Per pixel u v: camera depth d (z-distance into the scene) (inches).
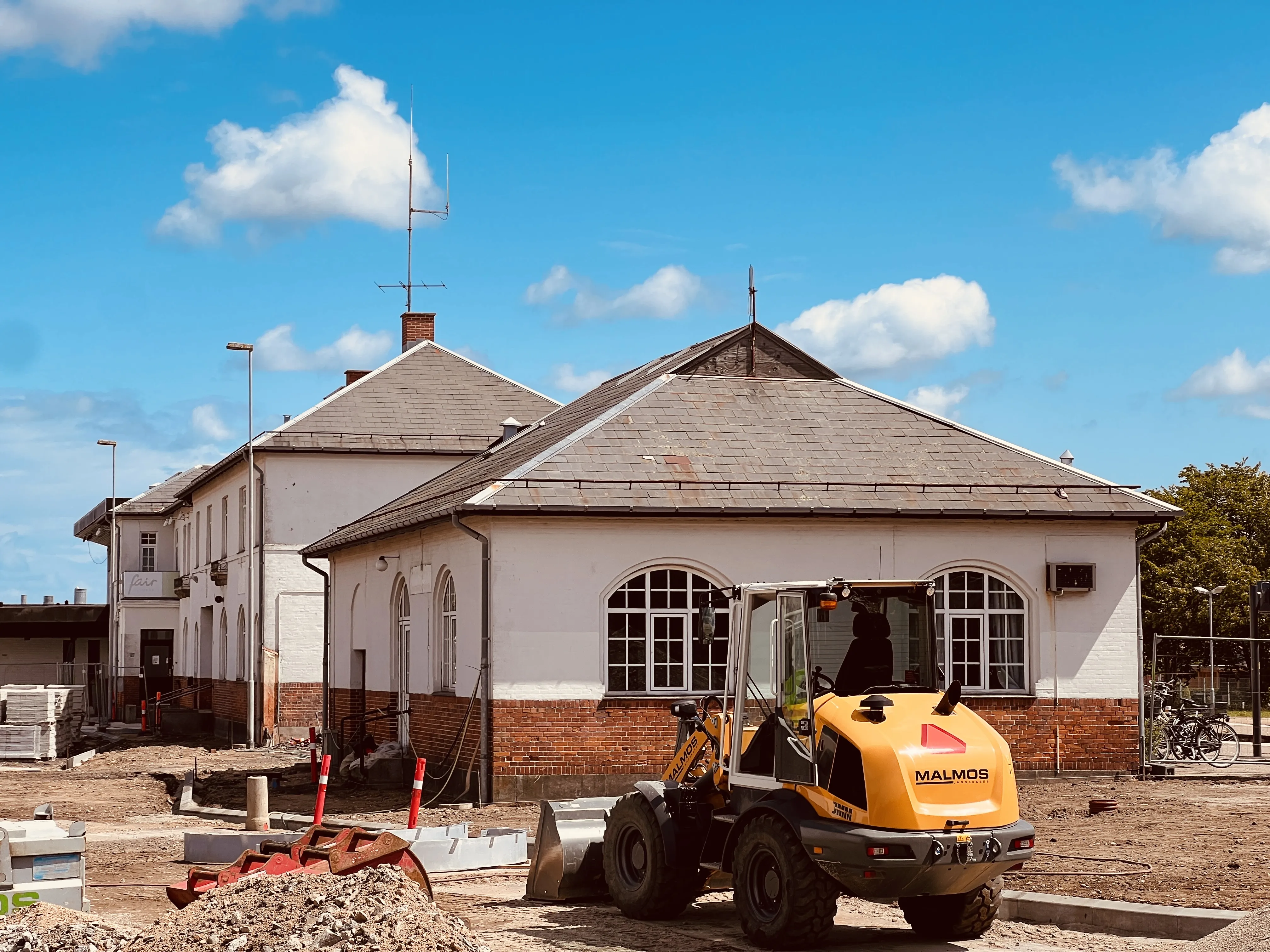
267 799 769.6
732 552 858.8
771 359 994.1
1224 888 481.7
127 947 367.9
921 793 409.7
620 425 909.2
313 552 1231.5
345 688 1210.0
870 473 906.1
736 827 453.4
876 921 490.3
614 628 842.8
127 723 2108.8
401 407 1581.0
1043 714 900.0
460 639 880.3
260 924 360.5
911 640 451.2
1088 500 912.9
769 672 464.8
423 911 372.2
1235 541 2490.2
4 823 456.4
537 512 816.9
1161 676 1152.2
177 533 2250.2
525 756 820.0
